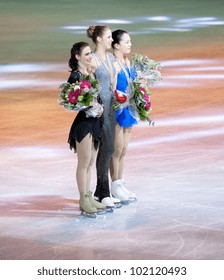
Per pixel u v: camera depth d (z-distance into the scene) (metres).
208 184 25.53
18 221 22.52
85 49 22.34
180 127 33.34
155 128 33.09
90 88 21.92
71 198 24.47
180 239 21.03
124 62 24.02
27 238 21.27
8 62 49.78
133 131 32.50
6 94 40.53
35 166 27.70
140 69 23.83
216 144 30.45
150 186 25.39
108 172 24.56
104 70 23.06
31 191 25.09
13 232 21.69
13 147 30.27
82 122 22.53
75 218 22.77
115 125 23.52
